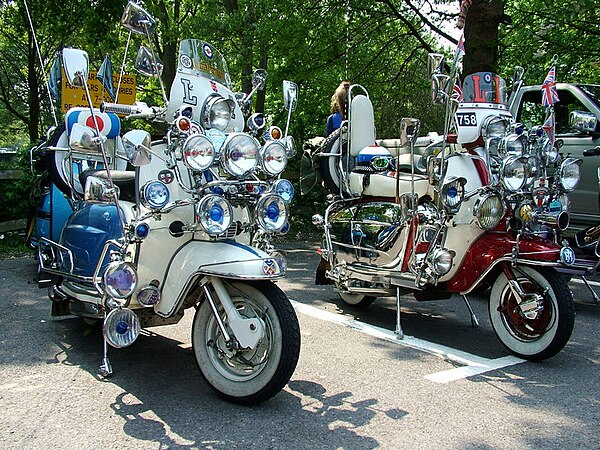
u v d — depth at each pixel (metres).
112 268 3.46
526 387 3.92
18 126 34.91
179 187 3.82
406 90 13.62
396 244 5.24
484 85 4.96
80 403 3.53
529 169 4.63
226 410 3.45
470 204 4.69
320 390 3.79
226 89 4.12
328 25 13.22
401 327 5.36
